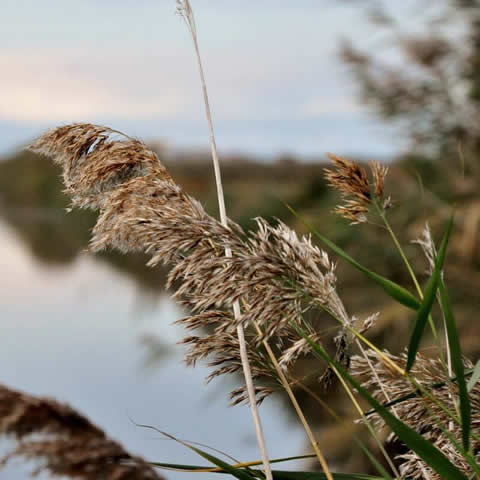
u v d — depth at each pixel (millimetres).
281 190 6031
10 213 52938
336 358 1631
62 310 13719
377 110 6215
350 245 5746
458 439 1616
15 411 934
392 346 5504
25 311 14125
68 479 923
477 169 5738
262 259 1457
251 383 1574
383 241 5543
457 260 5582
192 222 1497
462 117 6035
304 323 1602
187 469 1483
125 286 15414
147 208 1535
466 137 6008
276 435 5672
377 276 1386
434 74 6012
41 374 8539
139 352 8820
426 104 6062
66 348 9961
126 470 937
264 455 1515
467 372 1617
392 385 1686
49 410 957
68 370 8531
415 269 5262
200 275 1454
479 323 5195
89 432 968
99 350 9461
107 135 1733
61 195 1740
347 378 1343
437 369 1698
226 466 1467
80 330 11258
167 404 6398
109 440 965
